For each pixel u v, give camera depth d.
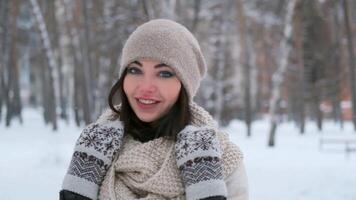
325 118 50.62
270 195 9.92
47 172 11.45
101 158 1.72
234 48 33.84
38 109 54.69
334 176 12.19
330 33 32.09
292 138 26.25
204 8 23.47
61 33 31.48
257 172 12.75
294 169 13.42
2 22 29.11
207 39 27.06
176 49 1.70
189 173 1.62
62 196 1.72
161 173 1.64
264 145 21.58
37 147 16.92
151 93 1.72
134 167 1.67
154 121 1.77
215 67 30.05
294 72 31.84
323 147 20.70
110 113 1.92
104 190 1.70
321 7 25.34
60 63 32.78
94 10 25.44
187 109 1.76
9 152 15.30
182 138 1.68
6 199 8.49
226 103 33.38
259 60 32.22
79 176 1.72
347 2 22.45
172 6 15.83
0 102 34.16
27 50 38.31
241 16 26.03
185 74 1.73
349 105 48.62
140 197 1.68
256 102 44.50
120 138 1.76
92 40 26.17
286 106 46.16
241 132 30.52
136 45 1.72
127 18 20.16
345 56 32.66
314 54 32.69
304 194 10.11
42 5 29.55
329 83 33.50
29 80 57.97
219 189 1.59
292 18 22.77
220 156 1.66
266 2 26.50
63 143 18.84
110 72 26.53
